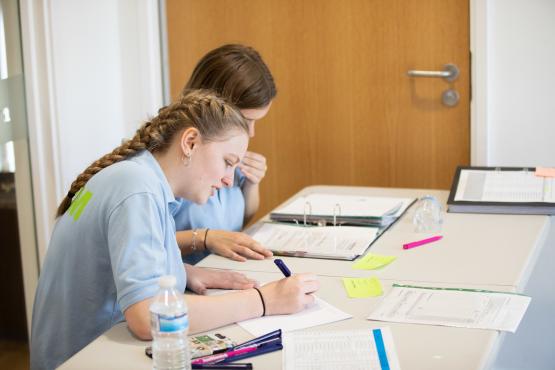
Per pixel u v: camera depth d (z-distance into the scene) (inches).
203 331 55.4
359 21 121.7
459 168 100.0
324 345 52.4
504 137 116.8
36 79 116.9
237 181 93.9
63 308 60.0
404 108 122.2
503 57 114.3
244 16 127.2
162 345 46.8
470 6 115.2
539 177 94.3
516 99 115.0
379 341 52.5
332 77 124.8
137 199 55.7
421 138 122.3
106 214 56.4
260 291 58.7
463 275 66.8
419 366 48.8
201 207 82.5
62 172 119.6
